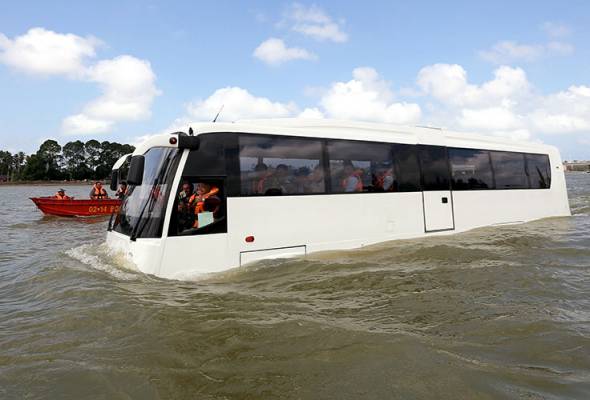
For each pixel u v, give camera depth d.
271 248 7.22
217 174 6.77
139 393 3.27
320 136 8.09
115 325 4.59
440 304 5.25
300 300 5.41
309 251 7.68
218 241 6.66
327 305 5.22
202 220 6.57
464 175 10.53
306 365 3.64
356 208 8.38
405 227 9.15
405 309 5.07
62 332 4.47
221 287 5.98
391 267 7.08
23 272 7.68
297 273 6.71
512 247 8.66
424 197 9.55
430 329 4.45
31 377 3.54
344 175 8.31
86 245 10.05
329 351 3.89
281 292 5.76
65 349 4.07
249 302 5.29
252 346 4.02
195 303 5.24
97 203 20.97
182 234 6.38
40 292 6.02
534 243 9.08
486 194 10.95
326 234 7.91
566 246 8.73
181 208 6.41
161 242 6.22
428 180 9.73
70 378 3.51
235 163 6.98
